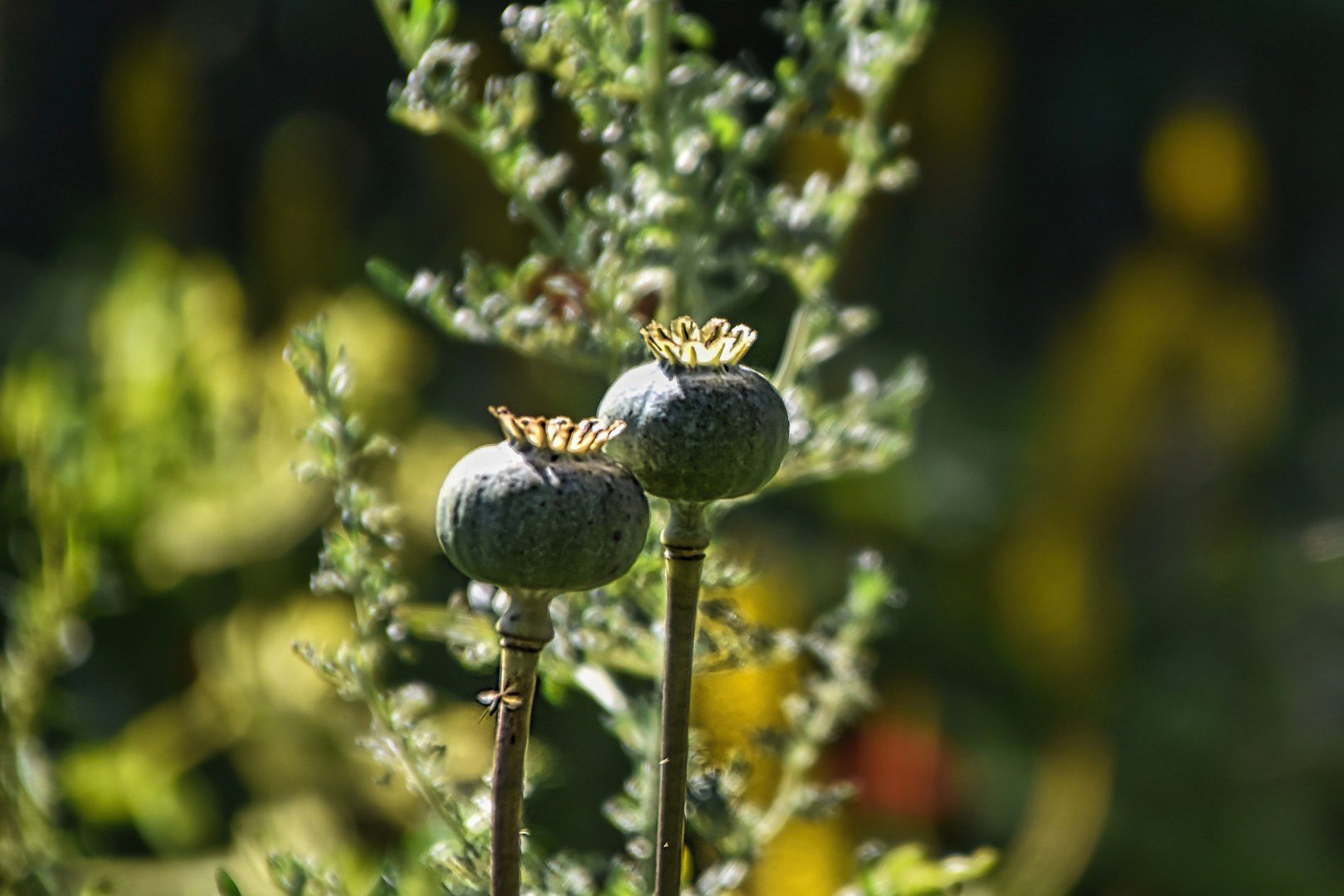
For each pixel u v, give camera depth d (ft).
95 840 7.17
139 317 9.50
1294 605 15.14
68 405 7.64
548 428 2.95
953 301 18.04
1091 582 14.60
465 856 3.36
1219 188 16.80
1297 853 12.39
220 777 8.16
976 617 13.80
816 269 3.67
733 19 12.96
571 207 3.58
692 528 3.01
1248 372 16.71
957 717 12.25
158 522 8.48
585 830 6.93
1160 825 12.46
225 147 16.44
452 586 8.83
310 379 3.41
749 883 4.86
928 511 14.17
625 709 3.56
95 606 5.58
